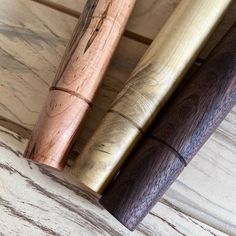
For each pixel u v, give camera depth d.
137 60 0.11
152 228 0.11
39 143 0.10
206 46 0.11
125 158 0.10
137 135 0.10
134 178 0.10
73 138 0.10
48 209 0.11
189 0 0.10
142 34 0.11
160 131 0.10
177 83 0.10
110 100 0.11
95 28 0.10
